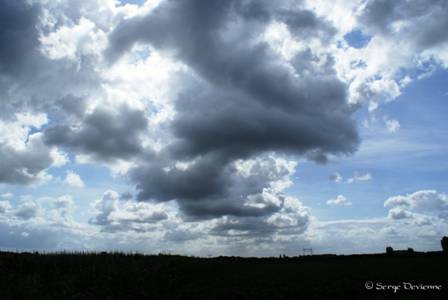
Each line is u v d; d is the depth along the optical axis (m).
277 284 36.78
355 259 72.12
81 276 35.75
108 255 48.28
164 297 32.38
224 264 59.41
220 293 32.50
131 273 39.00
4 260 39.28
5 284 30.75
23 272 36.38
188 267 50.31
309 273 46.34
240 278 42.53
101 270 38.38
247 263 65.06
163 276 40.88
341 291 31.97
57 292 30.44
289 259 73.38
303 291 32.50
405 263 57.88
